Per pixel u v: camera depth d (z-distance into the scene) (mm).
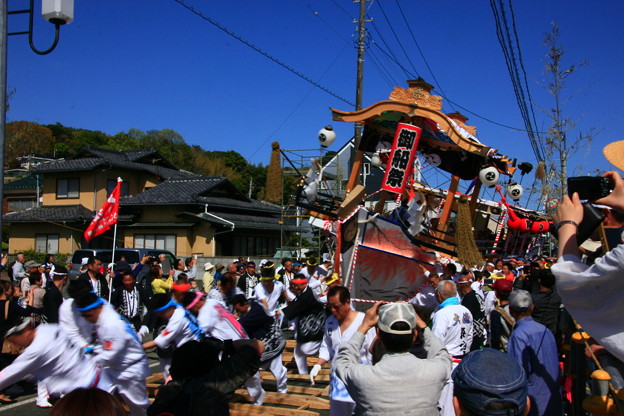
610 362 3484
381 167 12047
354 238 8516
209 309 5766
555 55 12438
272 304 7676
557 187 12664
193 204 29781
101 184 31812
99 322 4789
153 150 35344
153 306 5500
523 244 17062
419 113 9031
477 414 2744
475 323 6824
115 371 4805
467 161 10484
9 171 50125
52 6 5625
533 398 3992
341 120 9625
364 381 3037
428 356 3543
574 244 2574
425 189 11438
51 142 62781
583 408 3385
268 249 34281
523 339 4164
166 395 3273
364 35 17531
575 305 2473
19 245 31516
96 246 31094
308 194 10266
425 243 8805
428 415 2953
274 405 6535
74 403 2254
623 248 2227
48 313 8484
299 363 7605
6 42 5508
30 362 4250
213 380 3334
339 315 4746
